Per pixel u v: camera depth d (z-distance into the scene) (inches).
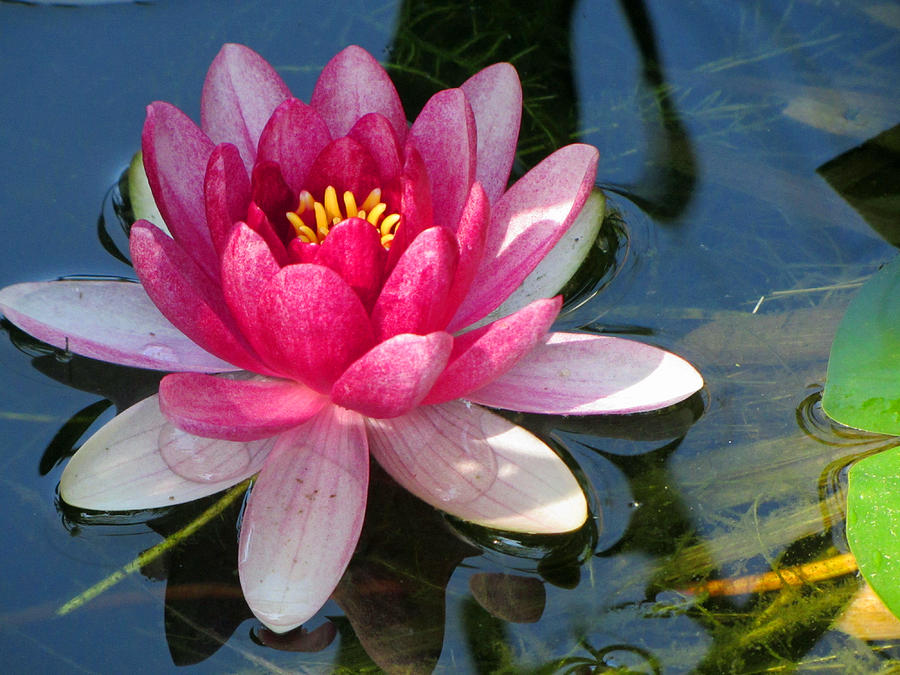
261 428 33.7
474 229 33.9
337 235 33.8
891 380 34.3
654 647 33.6
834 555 34.1
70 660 33.4
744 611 33.8
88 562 33.9
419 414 34.5
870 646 33.6
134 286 34.8
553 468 34.1
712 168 36.8
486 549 34.2
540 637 33.7
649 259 36.0
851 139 37.0
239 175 34.3
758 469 34.6
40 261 35.5
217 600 33.8
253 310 33.8
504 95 35.3
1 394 34.8
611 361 34.6
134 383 34.9
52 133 36.7
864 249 36.0
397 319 33.9
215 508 34.3
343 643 33.6
